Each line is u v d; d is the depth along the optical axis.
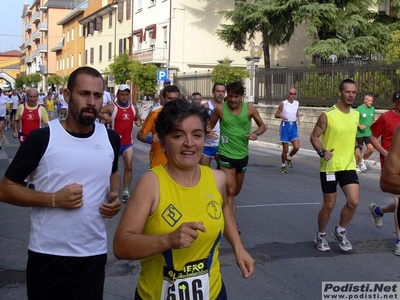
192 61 39.16
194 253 2.75
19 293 5.17
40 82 80.81
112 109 9.02
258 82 27.12
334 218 8.36
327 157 6.20
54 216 3.25
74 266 3.28
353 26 30.20
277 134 23.86
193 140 2.78
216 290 2.86
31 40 98.00
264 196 10.12
